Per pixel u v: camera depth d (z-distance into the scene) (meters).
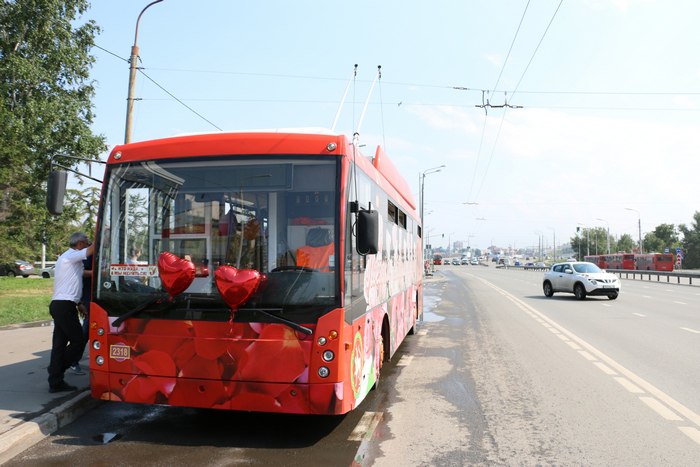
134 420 6.06
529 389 7.70
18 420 5.48
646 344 11.64
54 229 31.58
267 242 5.13
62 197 5.97
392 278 8.33
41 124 28.73
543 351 10.89
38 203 29.84
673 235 123.06
